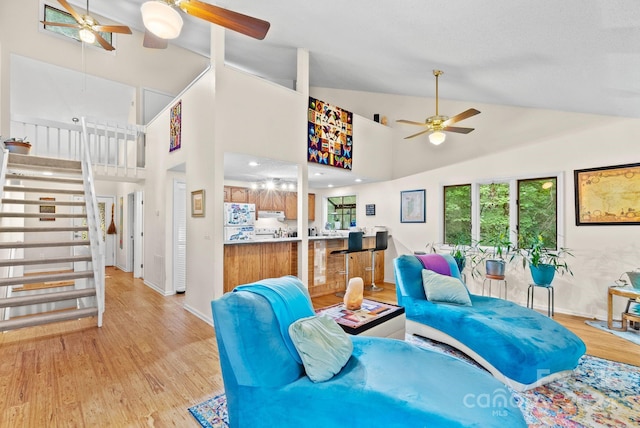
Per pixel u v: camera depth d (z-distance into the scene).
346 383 1.54
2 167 3.99
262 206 6.55
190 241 4.08
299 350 1.61
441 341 2.90
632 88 2.84
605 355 2.80
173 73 6.61
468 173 5.09
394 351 1.92
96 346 2.95
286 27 3.70
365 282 5.86
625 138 3.70
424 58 3.46
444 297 3.09
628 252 3.66
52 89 6.17
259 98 4.00
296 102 4.47
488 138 4.87
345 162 5.23
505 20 2.30
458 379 1.61
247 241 3.92
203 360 2.67
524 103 4.28
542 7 2.03
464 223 5.21
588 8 1.90
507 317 2.72
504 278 4.29
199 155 3.86
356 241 4.94
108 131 5.85
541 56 2.71
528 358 2.19
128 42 6.05
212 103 3.58
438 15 2.47
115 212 7.99
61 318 3.27
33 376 2.39
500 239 4.57
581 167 4.00
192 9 2.26
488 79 3.64
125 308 4.18
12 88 6.05
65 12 5.44
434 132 3.94
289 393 1.51
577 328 3.50
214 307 1.60
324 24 3.29
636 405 2.07
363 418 1.38
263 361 1.54
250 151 3.88
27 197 6.84
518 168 4.55
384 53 3.66
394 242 6.11
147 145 5.76
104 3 5.26
